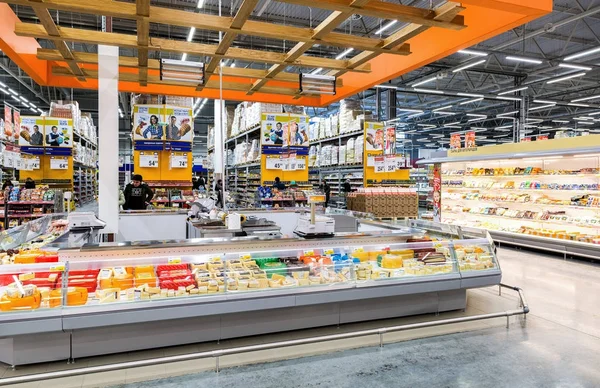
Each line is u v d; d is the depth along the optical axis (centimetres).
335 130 1446
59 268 355
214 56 530
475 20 512
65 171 1364
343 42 495
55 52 548
